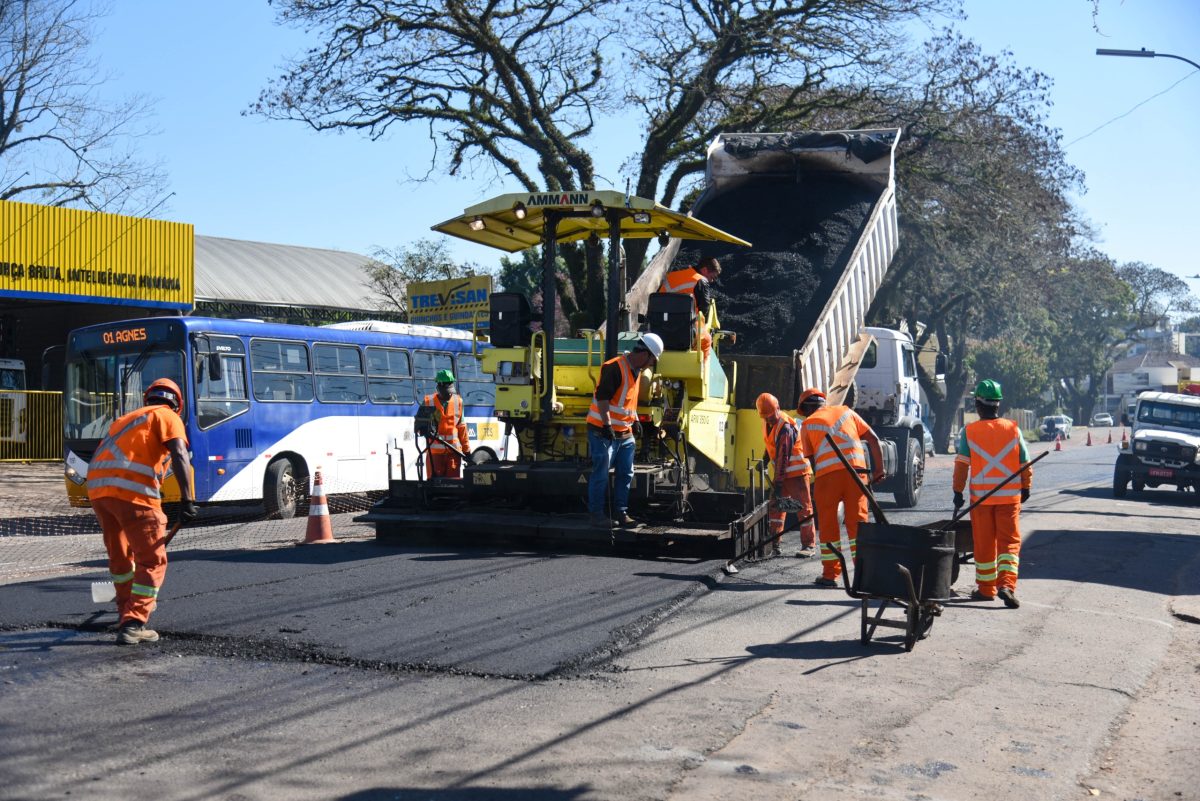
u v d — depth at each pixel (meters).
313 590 9.09
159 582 7.32
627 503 11.32
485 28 29.42
